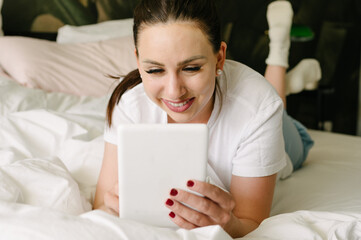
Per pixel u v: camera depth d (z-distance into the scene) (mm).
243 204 992
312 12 2930
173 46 765
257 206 992
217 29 810
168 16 758
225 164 1036
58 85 1965
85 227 728
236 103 989
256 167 975
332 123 3062
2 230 739
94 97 1950
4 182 917
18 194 921
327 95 3014
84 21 2555
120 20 2459
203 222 813
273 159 979
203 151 766
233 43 2848
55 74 1979
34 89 1812
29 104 1699
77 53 2105
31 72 1949
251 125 968
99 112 1667
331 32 2957
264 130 963
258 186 986
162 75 808
